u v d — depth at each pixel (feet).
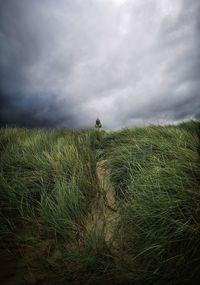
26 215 9.40
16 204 9.67
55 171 11.12
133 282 6.57
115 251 7.67
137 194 8.58
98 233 7.98
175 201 7.30
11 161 12.52
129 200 9.07
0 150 14.94
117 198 9.93
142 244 7.41
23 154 12.84
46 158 11.99
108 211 9.49
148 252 6.97
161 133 13.15
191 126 16.07
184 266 6.27
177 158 9.66
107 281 6.79
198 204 7.08
